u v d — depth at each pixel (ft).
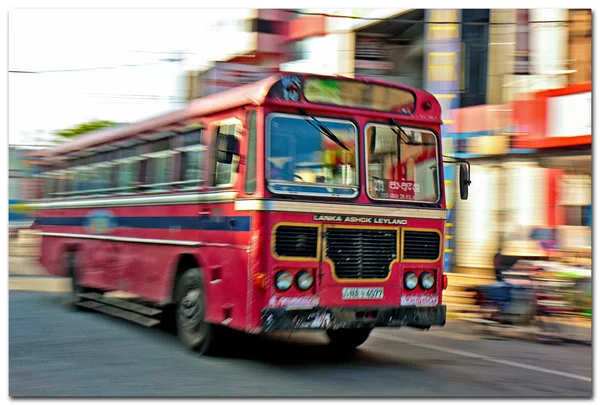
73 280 44.27
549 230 44.80
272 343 32.96
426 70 52.95
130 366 26.94
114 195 38.68
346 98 26.71
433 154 28.55
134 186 36.27
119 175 38.42
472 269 49.16
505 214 47.78
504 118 48.06
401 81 56.85
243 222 25.44
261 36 66.03
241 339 33.68
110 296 41.01
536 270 37.93
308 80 25.99
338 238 25.72
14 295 52.08
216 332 28.45
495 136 48.47
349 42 59.06
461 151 50.67
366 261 26.25
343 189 26.11
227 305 26.21
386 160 27.25
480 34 50.78
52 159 49.90
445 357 30.30
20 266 81.15
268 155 24.97
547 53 46.19
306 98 25.91
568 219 44.34
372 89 27.32
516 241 46.78
